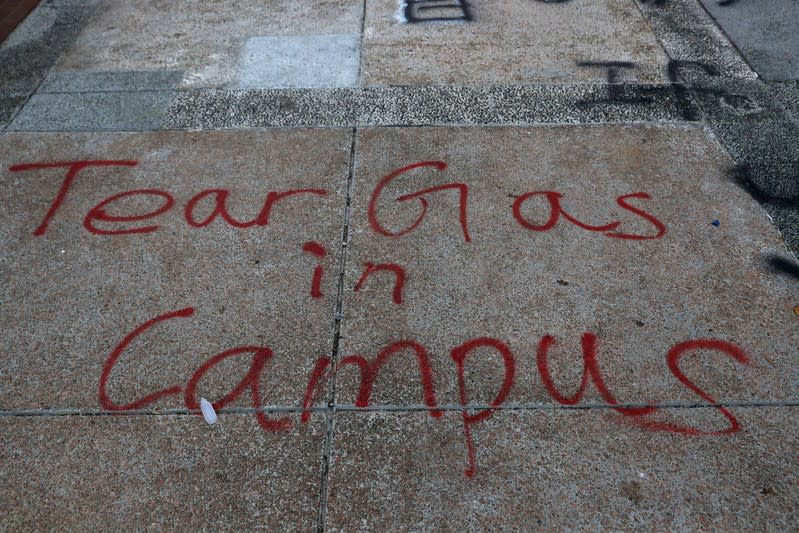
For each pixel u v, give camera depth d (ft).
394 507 7.16
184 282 9.61
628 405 8.02
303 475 7.45
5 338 8.93
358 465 7.52
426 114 12.63
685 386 8.19
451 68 13.82
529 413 7.96
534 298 9.28
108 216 10.69
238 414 8.03
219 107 12.94
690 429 7.76
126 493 7.32
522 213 10.58
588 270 9.66
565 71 13.64
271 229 10.40
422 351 8.65
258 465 7.54
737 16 15.35
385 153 11.79
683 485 7.26
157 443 7.76
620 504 7.12
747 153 11.60
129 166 11.63
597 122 12.36
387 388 8.25
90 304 9.34
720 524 6.93
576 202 10.75
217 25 15.49
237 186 11.18
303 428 7.88
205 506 7.21
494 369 8.43
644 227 10.30
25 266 9.91
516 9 15.75
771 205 10.61
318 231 10.35
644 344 8.66
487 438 7.73
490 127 12.31
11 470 7.54
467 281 9.54
